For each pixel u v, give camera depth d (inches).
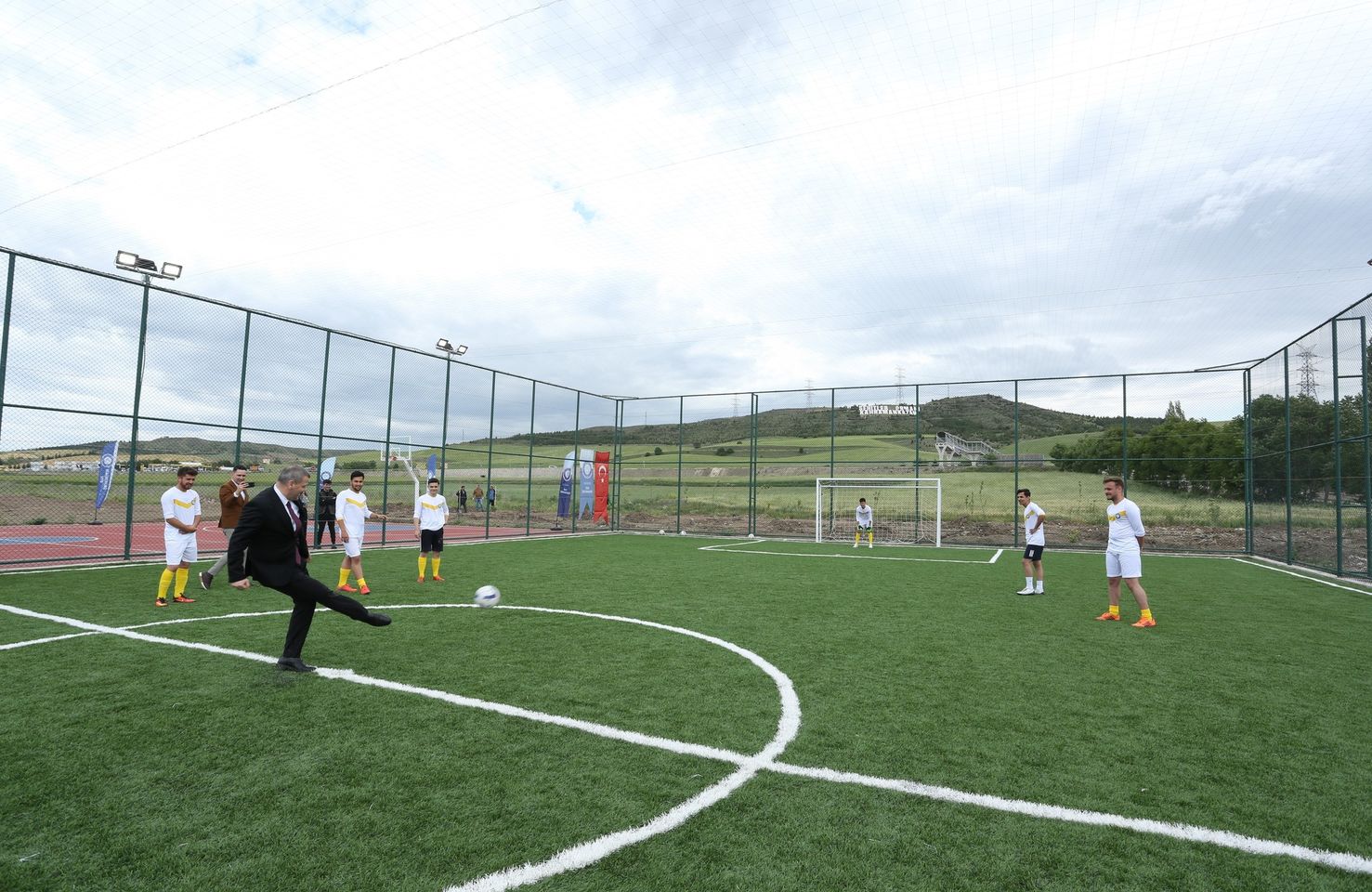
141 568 465.4
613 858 109.7
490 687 203.9
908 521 914.1
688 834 117.8
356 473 396.8
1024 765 150.4
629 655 245.4
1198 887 104.1
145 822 119.1
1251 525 758.5
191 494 352.8
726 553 671.8
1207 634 298.8
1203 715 186.9
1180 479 828.0
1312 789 140.0
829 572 518.0
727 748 157.8
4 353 419.8
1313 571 577.0
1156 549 783.7
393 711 180.4
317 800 128.6
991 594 417.7
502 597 377.4
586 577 465.7
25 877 101.5
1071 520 881.5
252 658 233.5
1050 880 105.1
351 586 411.8
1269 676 227.3
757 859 110.0
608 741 160.9
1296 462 624.4
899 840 117.0
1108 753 158.2
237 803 127.0
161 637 262.5
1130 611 356.5
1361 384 511.2
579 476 974.4
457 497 1464.1
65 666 219.8
